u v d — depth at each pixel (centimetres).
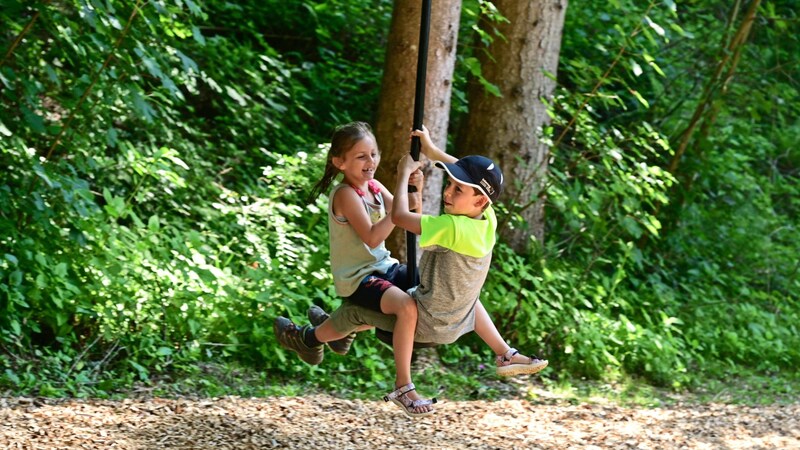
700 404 805
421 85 458
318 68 1124
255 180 955
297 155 822
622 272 907
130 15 670
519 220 859
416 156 463
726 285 1123
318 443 569
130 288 701
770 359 1004
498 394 763
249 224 789
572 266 942
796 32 1236
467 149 930
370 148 466
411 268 470
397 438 603
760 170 1482
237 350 722
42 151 733
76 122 711
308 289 758
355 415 645
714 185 1246
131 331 693
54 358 644
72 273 676
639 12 1188
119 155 832
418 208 473
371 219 477
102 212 732
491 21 912
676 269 1140
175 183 759
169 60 828
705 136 1148
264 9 1152
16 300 640
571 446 628
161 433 553
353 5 1148
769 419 757
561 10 921
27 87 654
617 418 722
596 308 935
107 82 690
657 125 1216
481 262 452
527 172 916
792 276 1210
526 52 909
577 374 848
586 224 964
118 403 603
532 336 836
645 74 1239
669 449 642
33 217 646
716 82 1139
